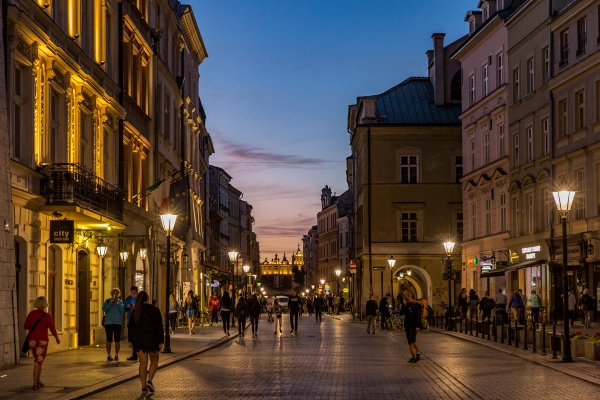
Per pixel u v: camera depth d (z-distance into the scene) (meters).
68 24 26.59
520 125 47.00
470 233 56.41
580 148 39.00
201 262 60.81
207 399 14.83
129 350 26.31
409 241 64.31
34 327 16.02
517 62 47.59
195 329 43.88
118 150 32.34
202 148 66.88
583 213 39.25
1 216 20.05
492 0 54.47
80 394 15.02
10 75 20.97
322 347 29.48
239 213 120.25
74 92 26.56
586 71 38.78
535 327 28.55
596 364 21.08
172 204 40.41
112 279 31.95
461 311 43.34
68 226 23.14
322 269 133.12
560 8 42.41
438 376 18.89
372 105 65.38
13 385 16.48
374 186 64.56
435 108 66.31
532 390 16.09
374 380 18.02
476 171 54.38
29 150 22.47
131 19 35.78
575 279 39.91
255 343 32.34
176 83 47.06
